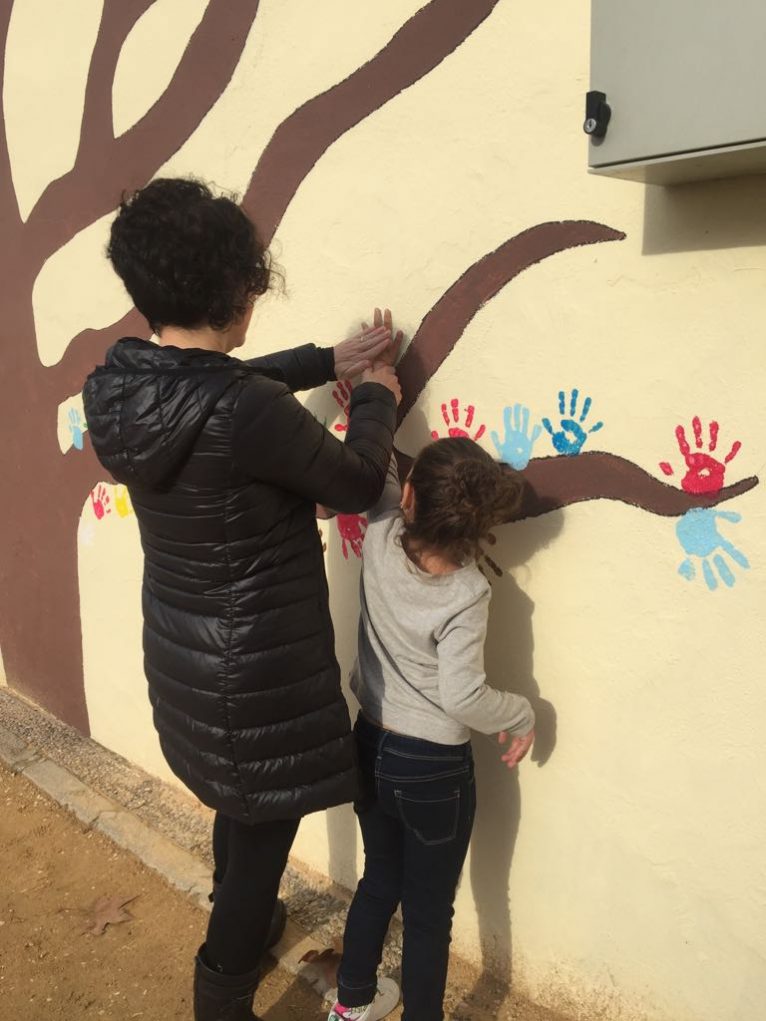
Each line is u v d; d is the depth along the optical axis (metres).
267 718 1.71
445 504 1.69
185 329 1.66
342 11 2.05
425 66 1.92
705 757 1.77
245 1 2.27
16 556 3.70
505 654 2.05
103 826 2.99
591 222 1.73
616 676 1.87
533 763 2.06
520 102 1.78
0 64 3.18
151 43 2.57
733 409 1.61
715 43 1.27
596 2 1.36
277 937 2.39
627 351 1.72
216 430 1.55
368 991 2.00
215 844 2.17
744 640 1.67
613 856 1.96
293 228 2.28
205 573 1.68
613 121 1.40
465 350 1.98
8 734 3.63
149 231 1.56
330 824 2.60
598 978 2.06
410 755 1.81
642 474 1.75
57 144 3.01
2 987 2.37
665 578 1.75
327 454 1.62
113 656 3.29
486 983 2.27
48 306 3.21
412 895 1.90
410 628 1.78
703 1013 1.89
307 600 1.73
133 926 2.57
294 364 2.01
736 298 1.57
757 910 1.76
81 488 3.24
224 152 2.42
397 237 2.05
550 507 1.90
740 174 1.51
